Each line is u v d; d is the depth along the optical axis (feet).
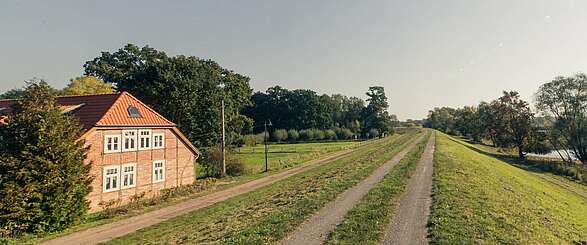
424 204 67.10
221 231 60.95
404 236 49.62
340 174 119.65
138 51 214.07
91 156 107.24
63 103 131.64
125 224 85.61
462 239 47.06
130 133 120.88
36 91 84.28
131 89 192.65
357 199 75.00
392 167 128.06
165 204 108.88
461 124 524.11
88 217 97.30
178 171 141.69
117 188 115.44
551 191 129.59
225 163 175.63
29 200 78.74
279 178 149.38
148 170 127.54
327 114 527.40
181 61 197.06
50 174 80.69
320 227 55.88
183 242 58.44
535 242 50.24
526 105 278.67
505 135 289.33
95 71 213.25
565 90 254.47
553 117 265.13
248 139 353.72
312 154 240.94
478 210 62.03
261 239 51.06
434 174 102.32
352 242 47.65
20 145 79.87
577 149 256.52
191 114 193.88
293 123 509.76
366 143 352.08
